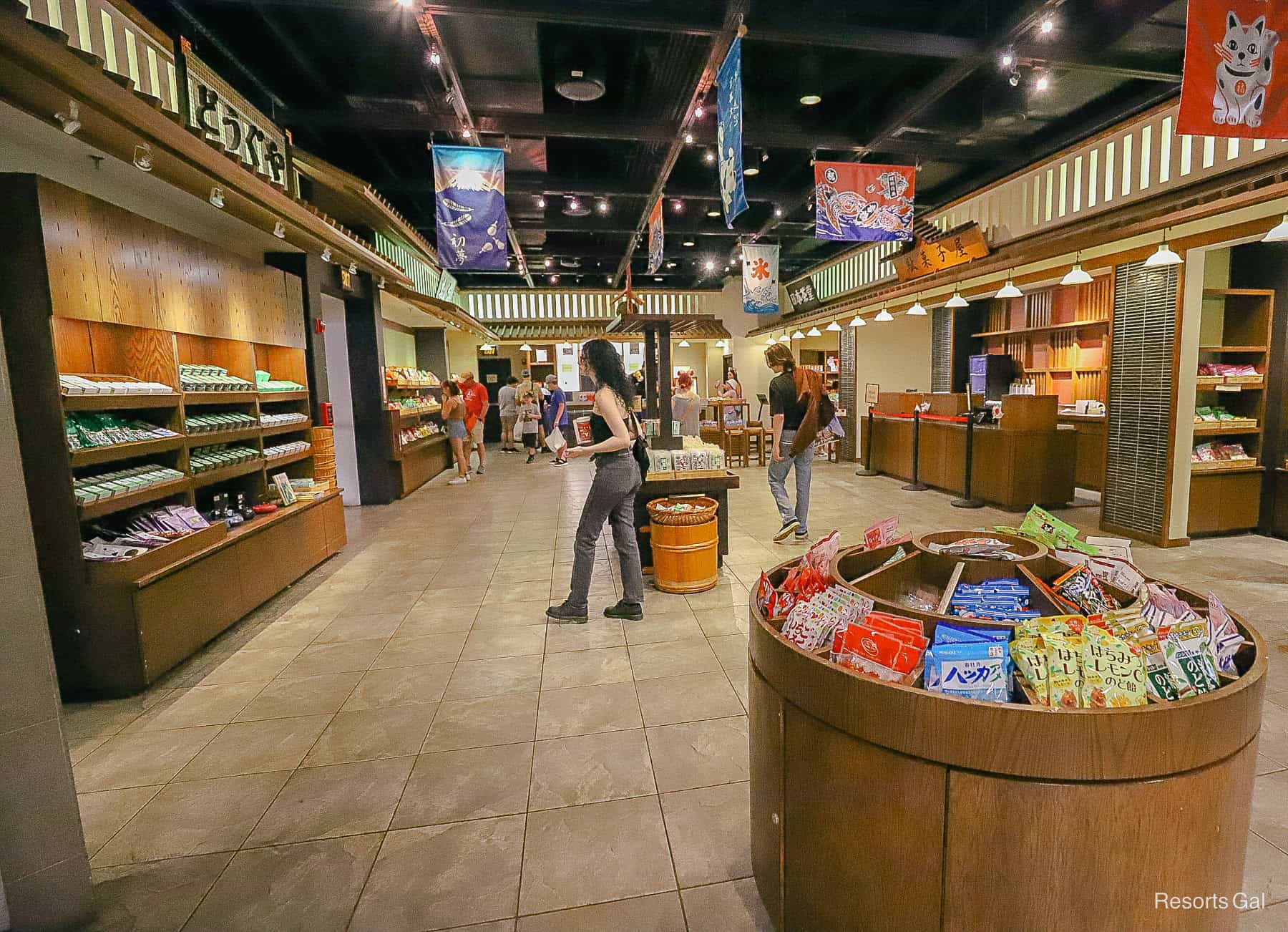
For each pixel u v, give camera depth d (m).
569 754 2.35
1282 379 5.09
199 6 4.21
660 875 1.75
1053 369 8.27
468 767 2.28
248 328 4.32
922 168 7.95
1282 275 5.04
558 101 5.99
